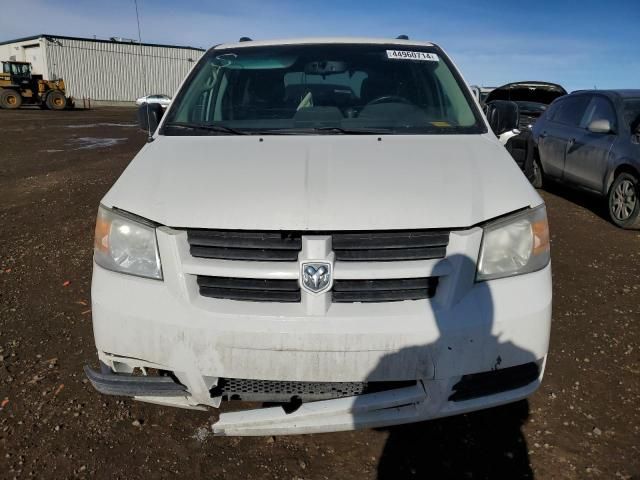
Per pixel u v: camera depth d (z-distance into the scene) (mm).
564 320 3787
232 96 3238
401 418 2141
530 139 8594
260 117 3074
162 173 2381
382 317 2037
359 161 2395
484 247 2135
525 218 2205
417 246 2082
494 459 2486
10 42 46750
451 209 2121
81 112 31938
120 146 14414
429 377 2066
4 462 2422
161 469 2408
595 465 2432
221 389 2205
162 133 2949
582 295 4230
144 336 2123
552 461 2461
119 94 48156
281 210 2088
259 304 2078
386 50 3504
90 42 45625
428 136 2775
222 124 3023
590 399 2893
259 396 2188
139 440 2582
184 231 2133
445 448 2562
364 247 2068
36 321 3746
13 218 6547
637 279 4594
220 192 2193
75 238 5602
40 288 4324
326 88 3277
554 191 8453
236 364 2074
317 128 2887
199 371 2100
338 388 2150
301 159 2414
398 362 2043
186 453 2508
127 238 2193
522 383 2234
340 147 2562
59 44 44031
